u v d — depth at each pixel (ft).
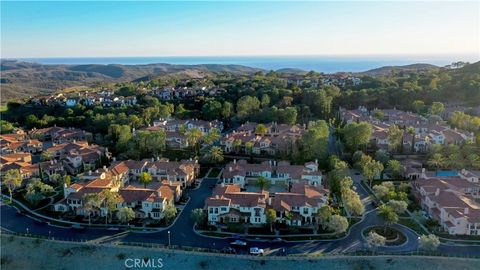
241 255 300.81
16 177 439.63
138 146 550.77
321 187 396.57
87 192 383.04
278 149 541.34
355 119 653.30
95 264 307.58
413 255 296.92
